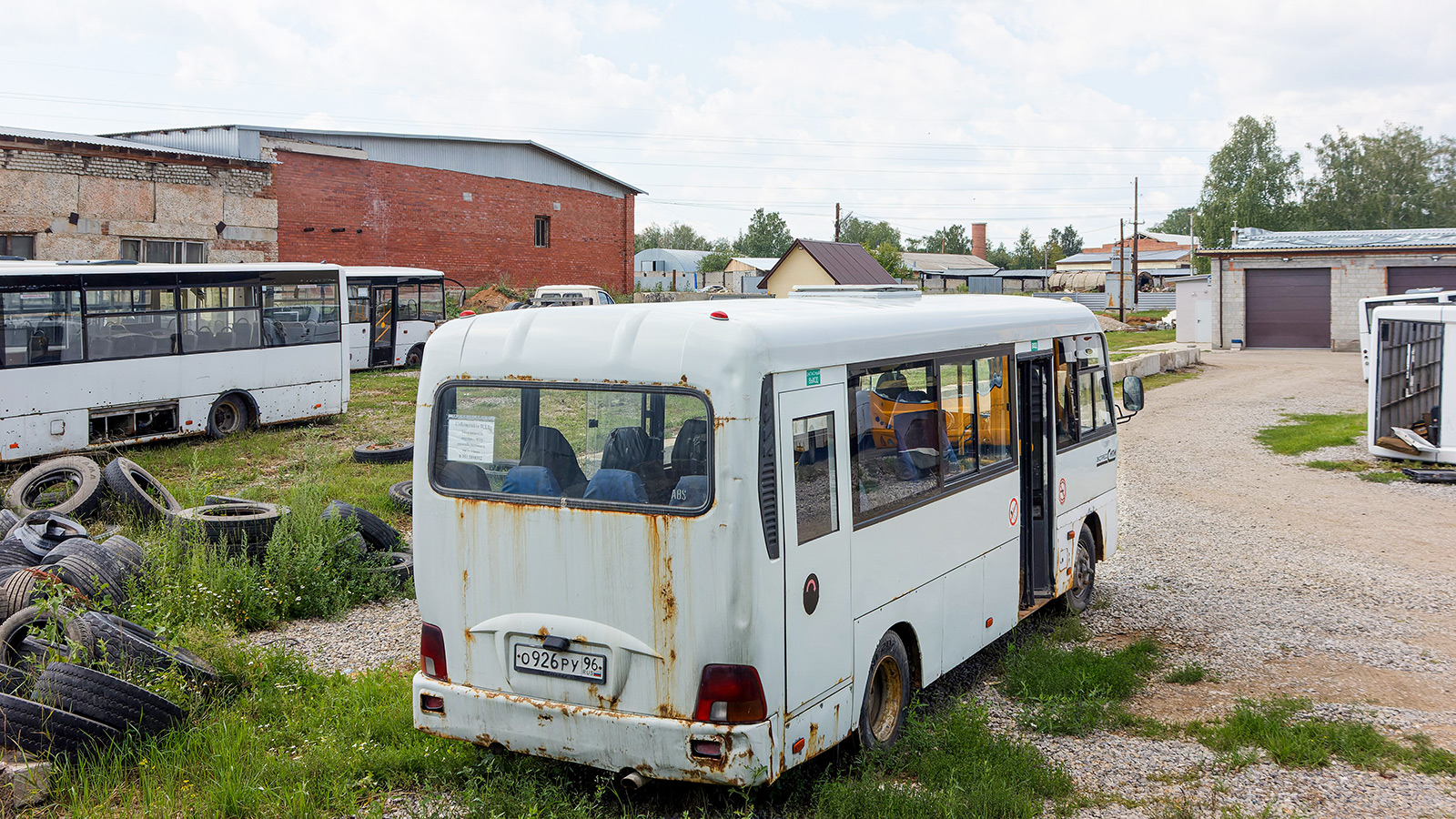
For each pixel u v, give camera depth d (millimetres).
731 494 4461
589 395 4816
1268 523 12523
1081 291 80375
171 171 26688
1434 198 76188
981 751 5641
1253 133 81125
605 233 49781
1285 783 5477
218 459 14773
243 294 17109
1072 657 7277
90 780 5148
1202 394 26297
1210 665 7504
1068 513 8281
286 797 5012
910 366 5953
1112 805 5211
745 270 73812
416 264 40125
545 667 4867
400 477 13773
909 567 5895
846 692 5262
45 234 24062
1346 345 38250
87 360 14617
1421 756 5770
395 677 6672
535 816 4754
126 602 7602
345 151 36906
